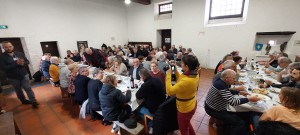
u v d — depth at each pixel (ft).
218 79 5.97
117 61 11.63
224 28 18.58
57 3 18.42
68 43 20.22
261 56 16.51
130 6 27.43
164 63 10.77
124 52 22.08
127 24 28.94
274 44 15.88
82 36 21.71
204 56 21.08
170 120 5.54
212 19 19.95
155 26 25.09
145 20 26.14
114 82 6.73
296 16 14.40
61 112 9.59
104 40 24.93
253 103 5.60
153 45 26.22
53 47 19.16
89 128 7.87
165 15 24.44
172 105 5.48
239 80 8.34
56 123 8.41
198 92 12.38
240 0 17.47
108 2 24.57
